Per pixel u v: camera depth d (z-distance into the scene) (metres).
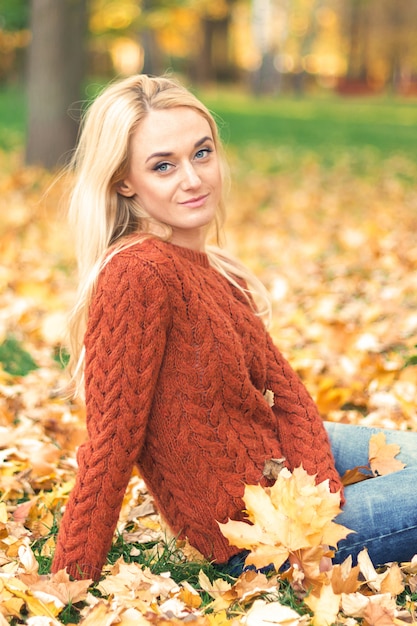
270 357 2.62
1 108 20.36
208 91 35.06
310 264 6.96
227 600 2.32
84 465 2.25
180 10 16.91
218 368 2.31
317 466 2.47
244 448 2.37
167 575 2.44
